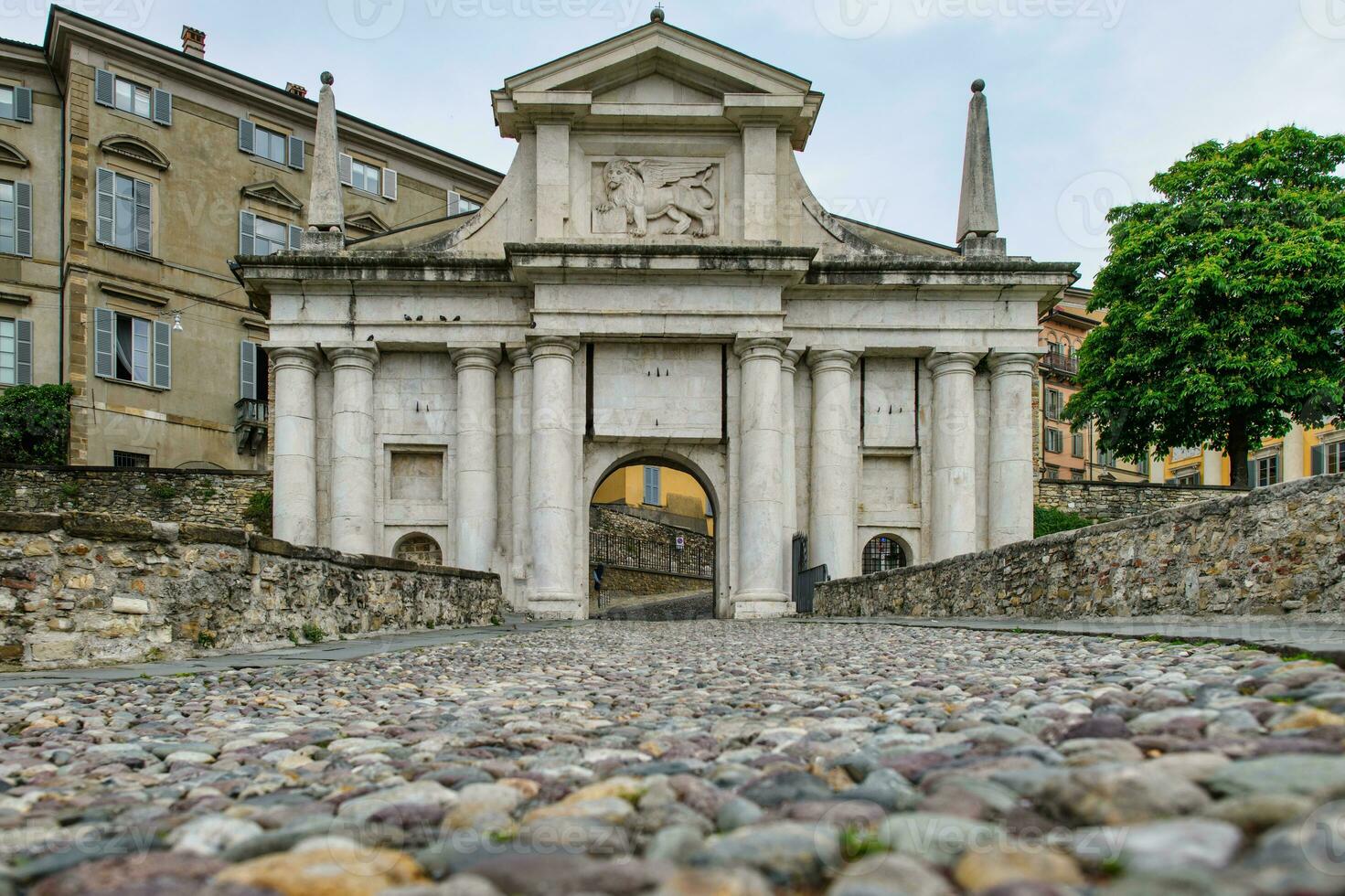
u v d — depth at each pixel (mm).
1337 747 2529
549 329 27281
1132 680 4891
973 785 2473
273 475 27969
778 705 5137
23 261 35812
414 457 29141
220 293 38938
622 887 1815
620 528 44062
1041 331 56938
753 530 26953
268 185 40312
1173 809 2094
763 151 28672
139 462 36125
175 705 5969
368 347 28141
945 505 28562
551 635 15789
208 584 9461
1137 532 9867
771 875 1914
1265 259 30719
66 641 8312
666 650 11469
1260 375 30500
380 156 44531
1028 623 11578
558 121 28625
